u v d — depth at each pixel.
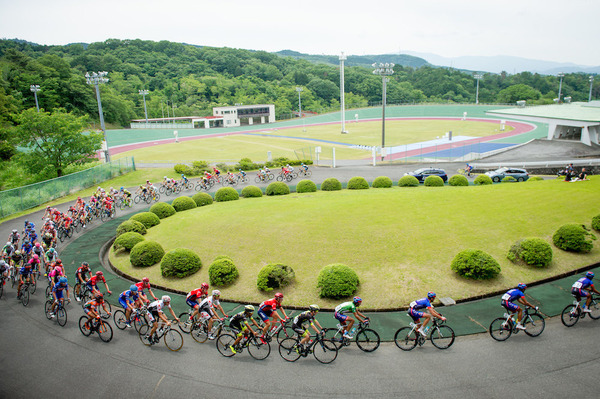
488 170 51.41
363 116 153.75
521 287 13.50
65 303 17.86
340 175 48.78
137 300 14.70
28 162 48.81
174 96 170.25
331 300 17.17
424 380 11.69
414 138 88.56
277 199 33.22
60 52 196.75
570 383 11.27
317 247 21.33
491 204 26.47
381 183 39.28
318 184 43.78
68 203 38.25
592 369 11.86
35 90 89.88
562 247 20.38
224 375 12.32
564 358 12.47
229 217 26.72
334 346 13.04
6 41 182.50
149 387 11.78
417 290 17.52
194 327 14.44
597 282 17.78
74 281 20.55
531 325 14.52
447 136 87.38
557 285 17.81
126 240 23.34
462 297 17.00
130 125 141.38
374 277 18.55
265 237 22.86
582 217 23.62
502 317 14.73
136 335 15.03
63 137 49.06
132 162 55.16
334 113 161.62
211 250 22.22
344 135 97.81
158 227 26.86
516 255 19.45
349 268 17.89
